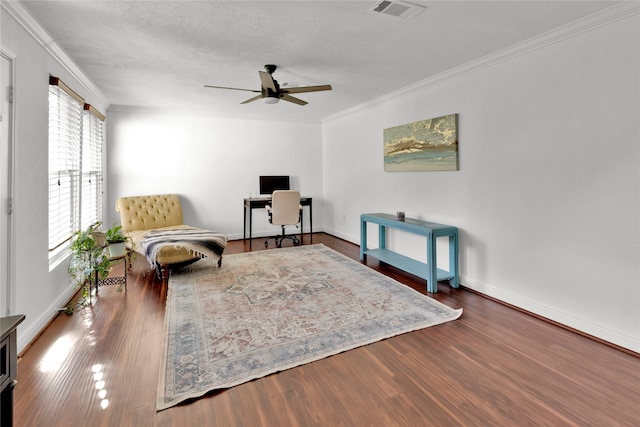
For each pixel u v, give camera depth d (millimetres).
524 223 2834
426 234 3316
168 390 1768
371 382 1857
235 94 4379
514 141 2885
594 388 1801
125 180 5199
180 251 3812
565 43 2482
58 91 2914
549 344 2277
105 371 1948
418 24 2414
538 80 2678
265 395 1748
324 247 5324
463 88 3365
